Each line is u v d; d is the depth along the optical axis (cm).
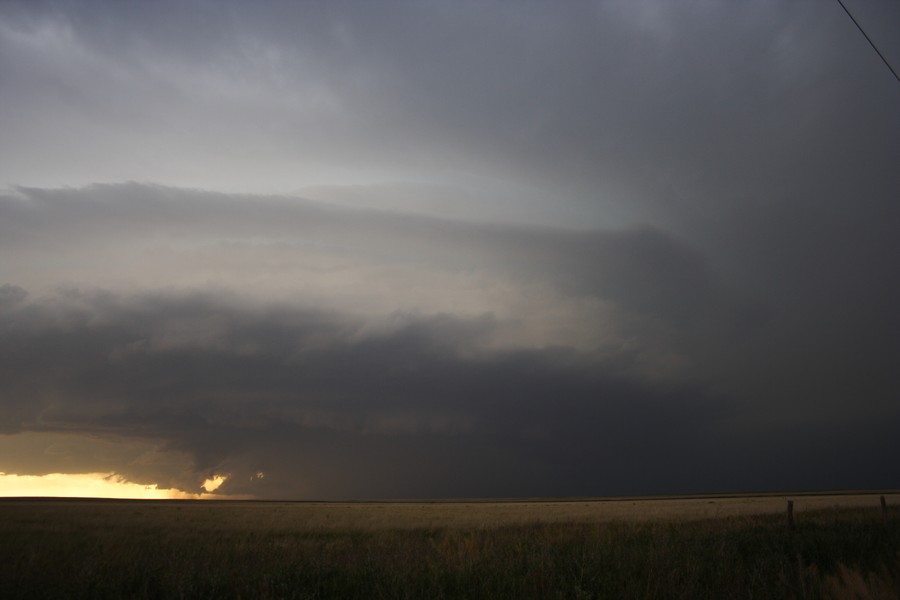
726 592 856
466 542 1451
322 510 6800
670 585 867
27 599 895
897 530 1522
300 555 1245
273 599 840
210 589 907
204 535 2259
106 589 907
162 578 966
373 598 859
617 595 855
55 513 4184
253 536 2141
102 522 3159
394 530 2656
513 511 6009
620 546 1270
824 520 2006
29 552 1291
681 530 1792
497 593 862
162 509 6238
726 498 11306
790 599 856
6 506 6059
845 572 937
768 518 2267
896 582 928
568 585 883
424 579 926
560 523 2450
